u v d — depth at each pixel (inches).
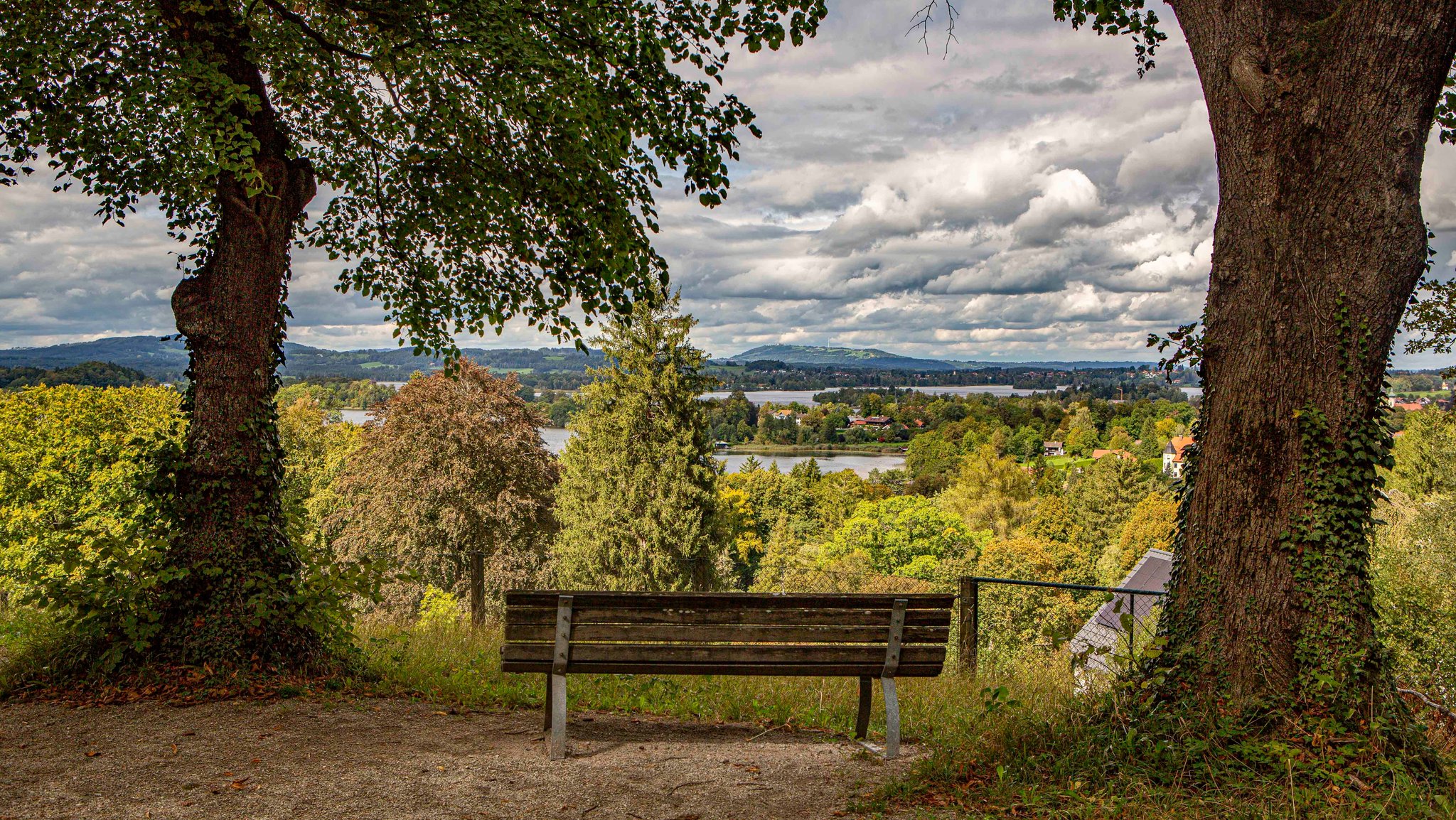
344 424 1758.1
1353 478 178.4
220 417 253.3
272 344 264.4
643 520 1162.6
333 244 366.6
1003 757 172.2
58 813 143.2
